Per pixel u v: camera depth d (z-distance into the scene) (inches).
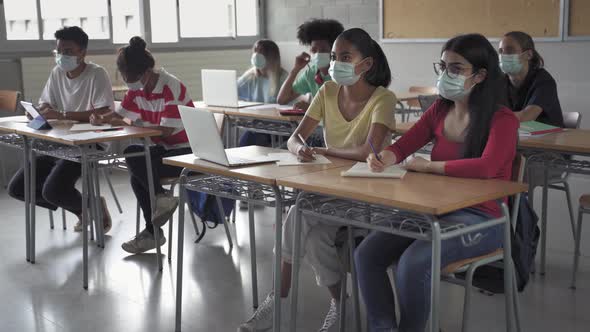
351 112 106.9
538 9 213.2
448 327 106.4
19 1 232.1
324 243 100.4
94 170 156.4
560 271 130.3
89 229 163.0
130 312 114.4
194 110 98.1
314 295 119.3
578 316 109.7
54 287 126.6
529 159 116.5
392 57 256.5
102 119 144.6
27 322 111.3
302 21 285.7
